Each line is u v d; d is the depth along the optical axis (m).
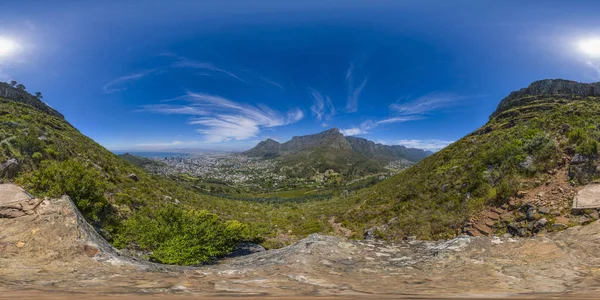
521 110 42.75
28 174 14.98
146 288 3.88
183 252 8.96
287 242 18.48
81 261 4.90
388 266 5.39
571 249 5.04
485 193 12.43
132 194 19.58
